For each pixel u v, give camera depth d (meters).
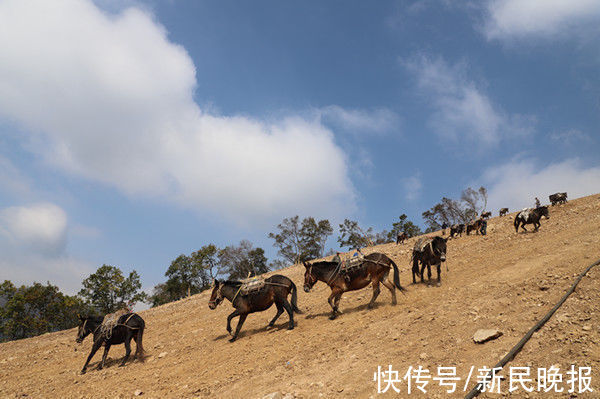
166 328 19.83
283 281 12.16
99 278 54.31
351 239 70.62
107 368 11.87
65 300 53.47
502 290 9.23
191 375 9.28
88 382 10.51
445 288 12.14
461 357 6.14
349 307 13.27
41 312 53.38
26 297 51.19
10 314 49.78
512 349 5.65
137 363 11.81
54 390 10.36
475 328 7.20
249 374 8.29
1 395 10.85
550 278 8.91
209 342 12.85
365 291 15.52
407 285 14.45
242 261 62.66
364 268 11.82
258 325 13.92
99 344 12.07
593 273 8.11
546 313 6.77
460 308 8.82
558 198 34.09
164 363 11.12
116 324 12.02
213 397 7.32
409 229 75.31
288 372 7.79
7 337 50.75
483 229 28.23
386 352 7.34
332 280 12.00
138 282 56.53
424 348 6.98
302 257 66.12
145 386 9.11
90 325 12.48
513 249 16.09
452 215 53.06
